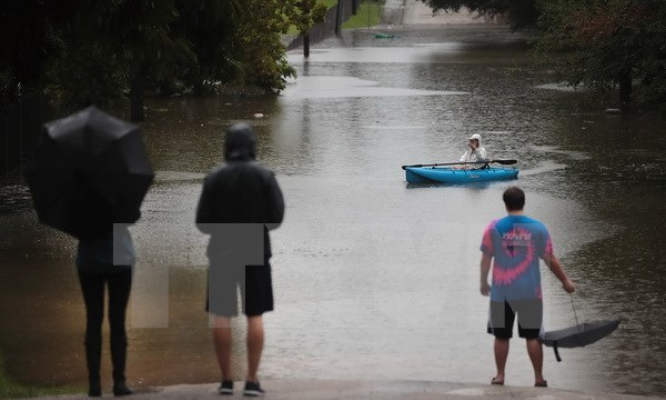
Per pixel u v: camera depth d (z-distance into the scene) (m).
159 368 37.41
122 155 24.91
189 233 61.97
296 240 60.53
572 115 121.25
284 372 36.84
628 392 35.00
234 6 76.00
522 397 26.59
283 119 120.69
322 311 45.44
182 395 25.39
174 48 72.38
